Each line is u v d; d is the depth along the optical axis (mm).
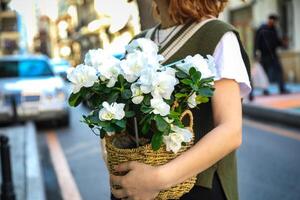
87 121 1458
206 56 1538
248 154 7133
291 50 15828
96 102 1499
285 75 15906
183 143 1469
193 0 1620
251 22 18188
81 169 7043
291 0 16766
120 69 1452
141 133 1514
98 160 7547
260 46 12508
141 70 1423
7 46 34094
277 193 5258
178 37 1645
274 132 8852
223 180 1604
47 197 5773
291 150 7289
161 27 1786
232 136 1455
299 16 16312
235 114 1491
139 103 1422
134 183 1422
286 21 17172
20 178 5914
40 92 10305
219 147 1438
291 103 11016
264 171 6156
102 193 5816
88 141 9219
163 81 1396
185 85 1463
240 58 1559
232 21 20047
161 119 1390
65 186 6203
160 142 1412
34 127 9883
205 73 1438
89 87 1493
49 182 6441
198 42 1591
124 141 1555
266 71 12820
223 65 1515
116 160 1484
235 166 1664
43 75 11148
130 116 1439
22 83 10484
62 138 9672
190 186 1511
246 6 18750
